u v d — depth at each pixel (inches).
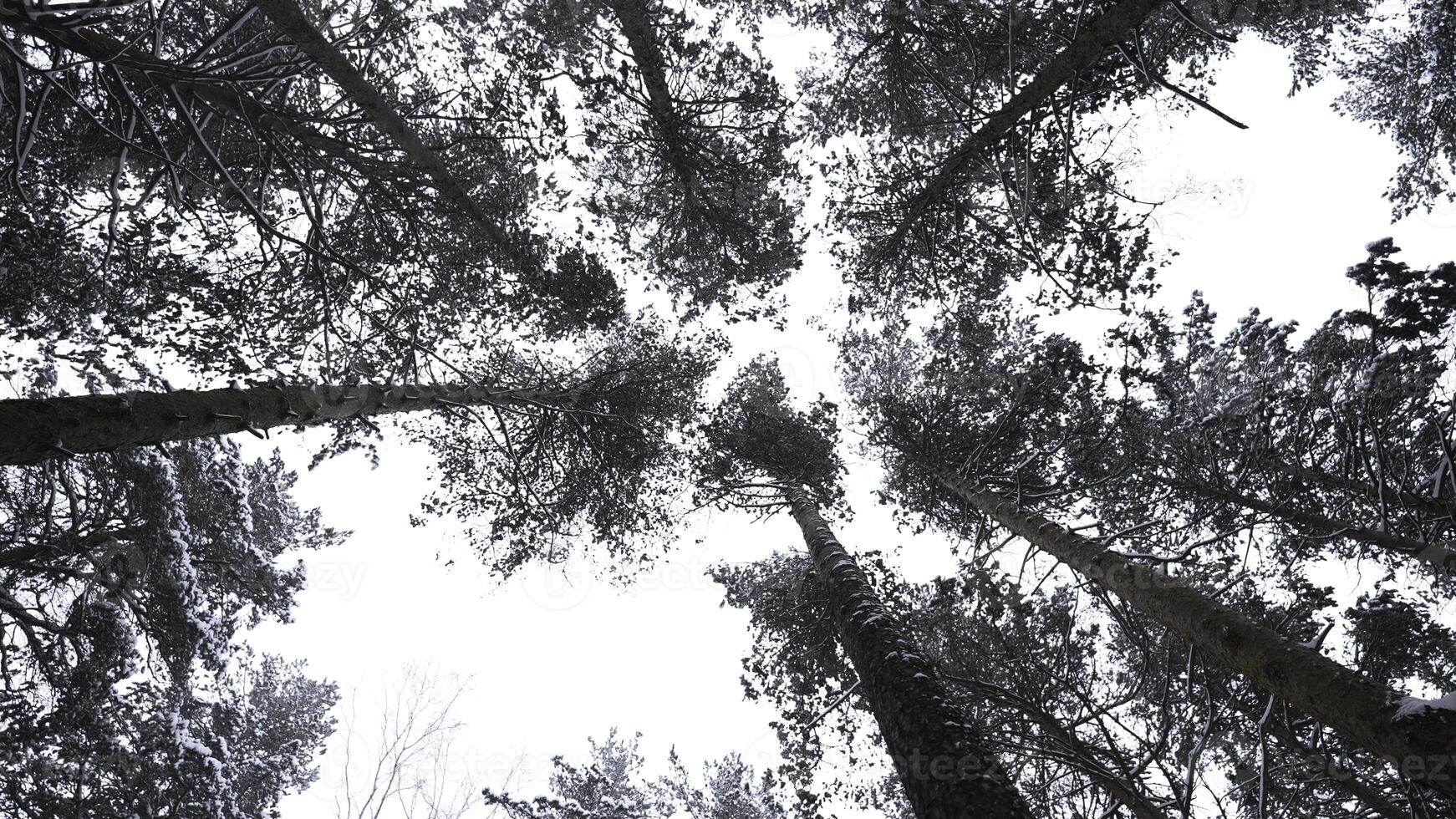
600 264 354.9
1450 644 321.1
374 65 263.6
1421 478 279.6
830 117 318.0
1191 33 266.2
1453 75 370.3
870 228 303.7
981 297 332.8
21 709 309.7
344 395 289.4
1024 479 385.1
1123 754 280.5
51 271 255.9
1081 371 352.2
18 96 128.6
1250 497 317.1
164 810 299.4
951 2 243.9
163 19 150.9
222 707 353.4
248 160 257.8
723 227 349.4
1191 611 222.5
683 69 284.0
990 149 236.2
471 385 370.9
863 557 464.8
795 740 432.5
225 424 232.2
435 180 282.8
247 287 292.5
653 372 466.6
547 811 487.2
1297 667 184.5
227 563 346.9
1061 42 234.8
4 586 324.5
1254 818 305.0
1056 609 374.0
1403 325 255.9
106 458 307.9
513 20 278.1
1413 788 229.6
